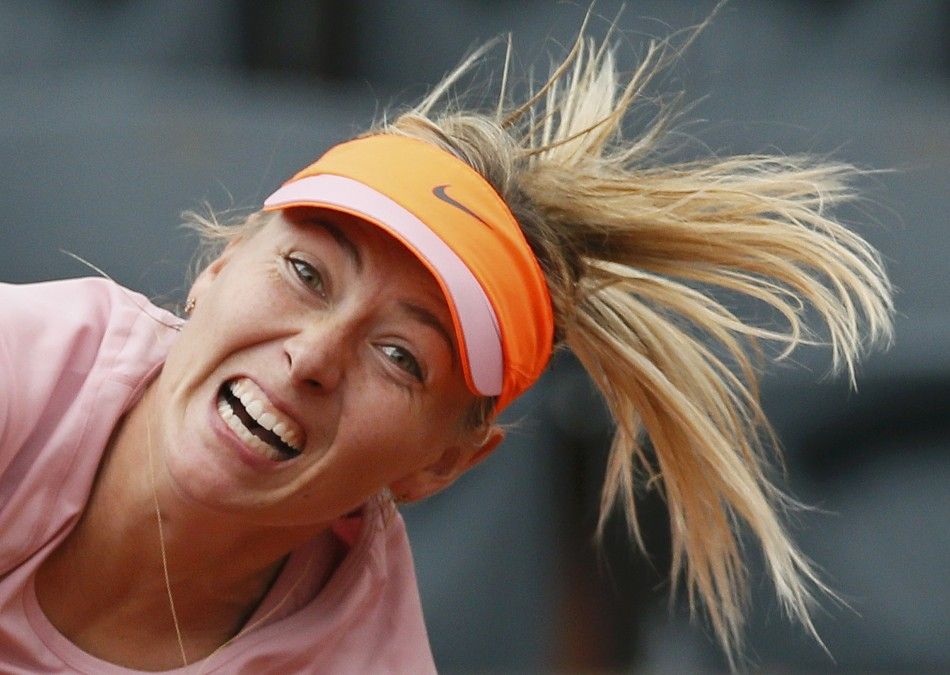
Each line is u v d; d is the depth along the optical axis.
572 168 8.02
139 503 7.29
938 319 12.41
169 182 12.30
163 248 12.16
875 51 13.47
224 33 13.50
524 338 7.50
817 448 12.32
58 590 7.53
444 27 13.59
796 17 13.46
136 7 13.42
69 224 12.27
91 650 7.63
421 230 7.08
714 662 12.42
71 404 7.46
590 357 8.30
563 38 13.27
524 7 13.45
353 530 8.29
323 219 7.16
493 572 12.16
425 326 7.16
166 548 7.36
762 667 12.34
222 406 7.18
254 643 7.82
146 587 7.54
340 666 8.16
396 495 8.00
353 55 13.68
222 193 12.34
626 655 12.41
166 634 7.73
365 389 7.11
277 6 13.57
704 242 7.98
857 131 12.91
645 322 8.25
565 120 8.30
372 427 7.16
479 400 7.60
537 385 12.21
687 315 8.30
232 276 7.22
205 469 7.02
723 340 8.35
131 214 12.25
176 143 12.40
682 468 8.41
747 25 13.41
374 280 7.06
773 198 8.06
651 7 13.29
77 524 7.48
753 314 11.62
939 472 12.31
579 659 12.32
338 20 13.69
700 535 8.52
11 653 7.43
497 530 12.18
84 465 7.35
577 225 7.91
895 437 12.38
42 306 7.63
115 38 13.35
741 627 12.34
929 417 12.36
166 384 7.28
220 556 7.49
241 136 12.52
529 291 7.50
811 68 13.34
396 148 7.41
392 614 8.39
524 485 12.20
